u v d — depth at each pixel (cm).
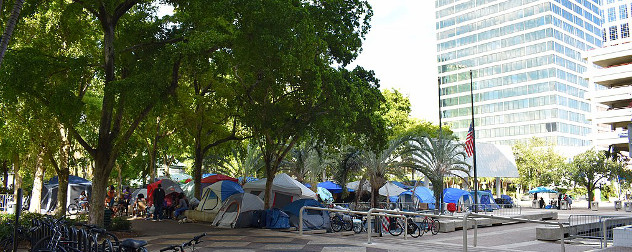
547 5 10456
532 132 10475
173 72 1566
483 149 5059
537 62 10525
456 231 2162
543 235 1833
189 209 2581
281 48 1517
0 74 1361
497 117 11088
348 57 2098
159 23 1731
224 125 2808
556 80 10269
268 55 1563
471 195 4153
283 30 1505
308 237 1606
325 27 1950
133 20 1733
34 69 1396
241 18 1509
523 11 10831
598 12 11944
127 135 1603
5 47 836
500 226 2516
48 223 970
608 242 1822
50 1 1614
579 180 5294
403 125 5219
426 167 2981
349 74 2066
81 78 1670
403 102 5472
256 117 1984
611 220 2158
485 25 11469
